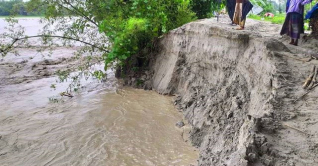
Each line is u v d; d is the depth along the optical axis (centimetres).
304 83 493
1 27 2609
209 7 1467
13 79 1275
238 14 873
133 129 735
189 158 589
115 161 591
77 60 1614
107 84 1177
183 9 1200
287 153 369
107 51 1202
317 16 768
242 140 435
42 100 999
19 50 1909
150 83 1109
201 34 916
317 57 589
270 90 515
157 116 816
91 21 1198
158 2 1152
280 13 2084
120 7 1196
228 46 761
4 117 843
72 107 916
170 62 1067
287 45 716
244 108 585
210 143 586
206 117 681
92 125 769
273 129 407
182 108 859
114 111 862
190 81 929
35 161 603
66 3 1162
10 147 662
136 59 1213
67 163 591
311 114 428
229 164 390
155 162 582
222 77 773
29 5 1156
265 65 574
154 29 1135
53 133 729
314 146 374
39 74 1359
